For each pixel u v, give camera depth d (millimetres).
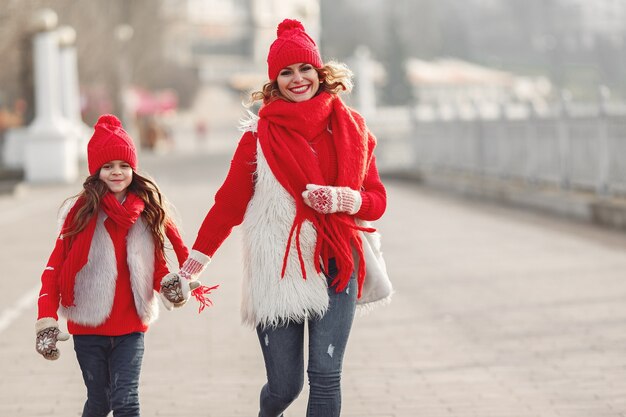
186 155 94938
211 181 51375
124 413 8414
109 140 8578
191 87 178625
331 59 8727
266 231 8227
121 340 8633
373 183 8703
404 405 10773
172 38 163250
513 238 25562
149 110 121812
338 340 8312
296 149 8258
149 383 11914
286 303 8133
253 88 8609
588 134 29500
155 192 8750
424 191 43656
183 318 15938
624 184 27422
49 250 24781
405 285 18672
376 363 12703
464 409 10562
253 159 8336
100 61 91875
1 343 14320
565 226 27859
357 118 8594
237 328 15094
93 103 94750
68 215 8570
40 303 8398
